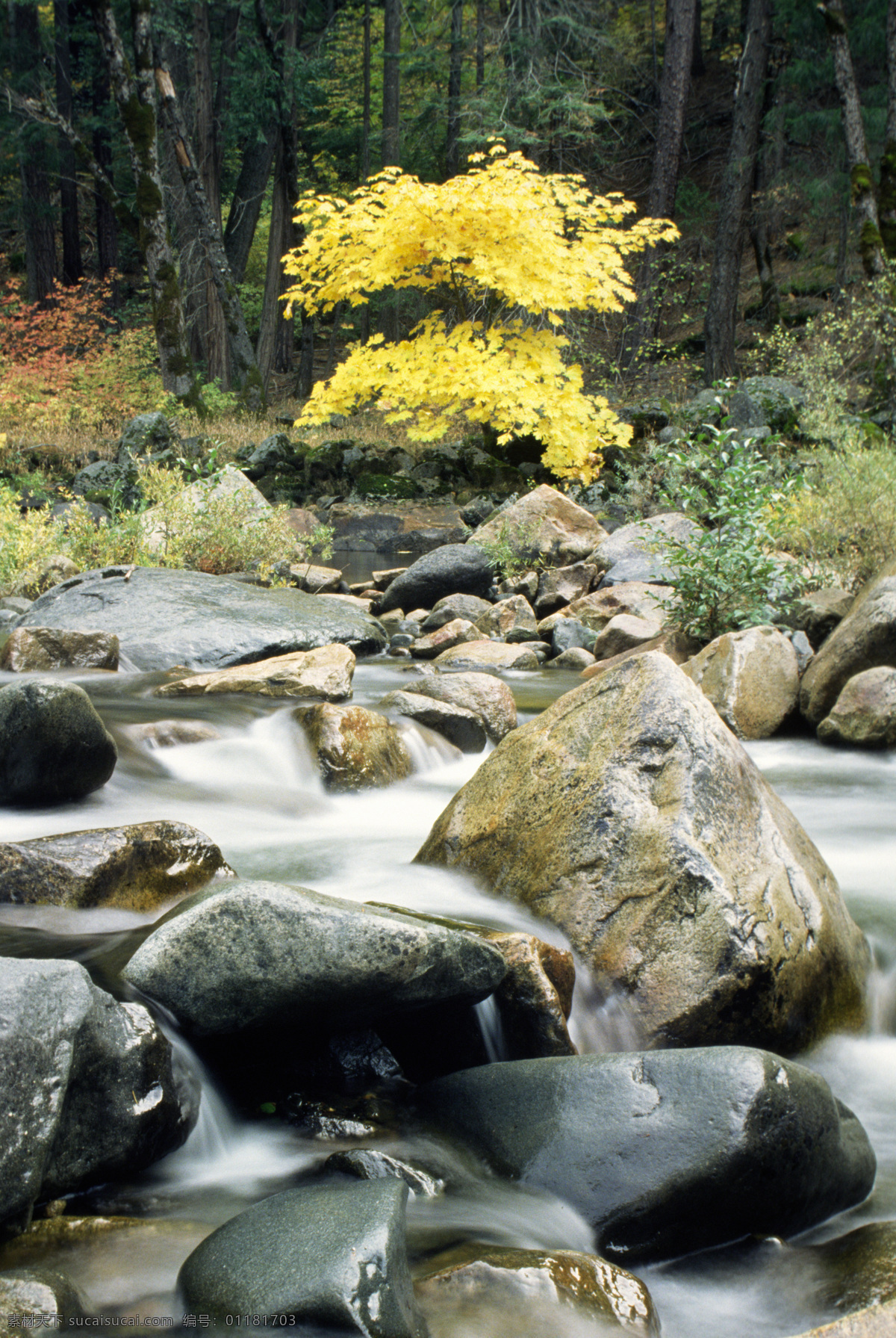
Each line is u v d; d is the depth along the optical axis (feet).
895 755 17.83
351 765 15.56
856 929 10.44
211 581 27.27
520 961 8.55
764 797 10.29
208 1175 6.92
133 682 20.44
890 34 53.06
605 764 10.27
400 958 7.65
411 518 50.03
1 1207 5.78
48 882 9.42
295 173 81.92
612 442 42.50
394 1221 5.60
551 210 40.16
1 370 62.44
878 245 53.42
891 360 50.31
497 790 11.21
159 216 60.75
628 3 96.53
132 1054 6.75
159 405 62.44
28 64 80.12
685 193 85.25
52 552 32.30
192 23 77.20
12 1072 5.97
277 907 7.63
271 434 60.44
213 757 16.10
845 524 26.73
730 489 24.08
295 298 42.27
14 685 13.01
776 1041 8.86
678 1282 6.53
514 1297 5.63
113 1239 5.99
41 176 84.12
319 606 27.53
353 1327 5.03
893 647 18.62
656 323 76.95
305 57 79.51
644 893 9.27
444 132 86.48
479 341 41.75
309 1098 7.86
